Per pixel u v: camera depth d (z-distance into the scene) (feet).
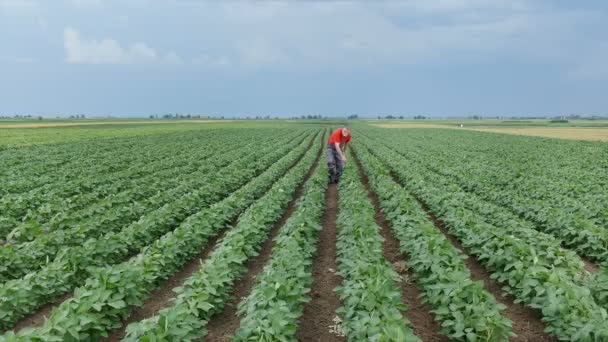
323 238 39.45
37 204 48.03
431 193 50.67
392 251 35.60
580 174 69.10
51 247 32.22
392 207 44.37
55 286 26.22
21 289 24.04
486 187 55.57
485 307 20.20
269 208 43.04
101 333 20.88
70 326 18.95
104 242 31.24
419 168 74.59
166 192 52.01
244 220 37.35
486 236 31.55
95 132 220.02
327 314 25.20
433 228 31.86
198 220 37.42
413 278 29.50
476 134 228.43
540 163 88.74
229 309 25.57
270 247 36.99
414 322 23.82
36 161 91.97
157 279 28.86
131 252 34.50
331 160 66.13
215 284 23.65
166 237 32.04
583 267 28.94
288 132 240.94
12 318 23.47
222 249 29.09
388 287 21.99
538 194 50.96
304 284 25.82
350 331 19.58
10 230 39.37
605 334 17.83
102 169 78.43
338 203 52.39
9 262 28.66
